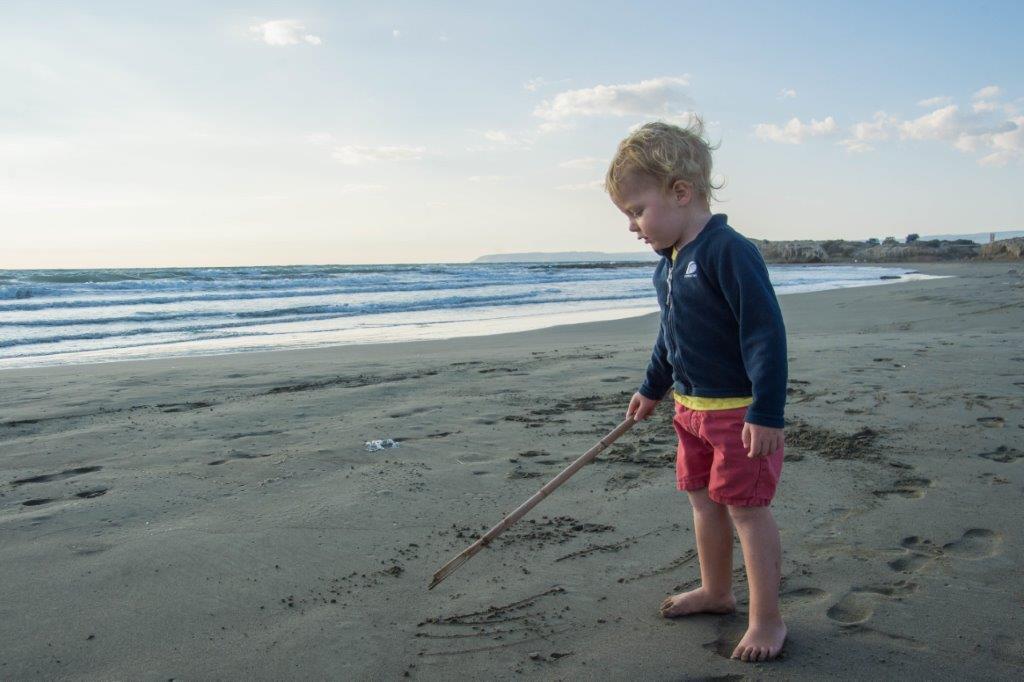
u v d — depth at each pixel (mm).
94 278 26625
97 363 8836
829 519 3156
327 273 37750
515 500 3494
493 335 11641
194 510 3402
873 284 26094
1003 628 2242
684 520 3207
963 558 2740
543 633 2314
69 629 2352
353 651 2217
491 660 2162
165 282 23234
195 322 14344
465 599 2541
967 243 65000
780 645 2150
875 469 3783
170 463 4160
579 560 2842
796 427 4574
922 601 2424
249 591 2609
